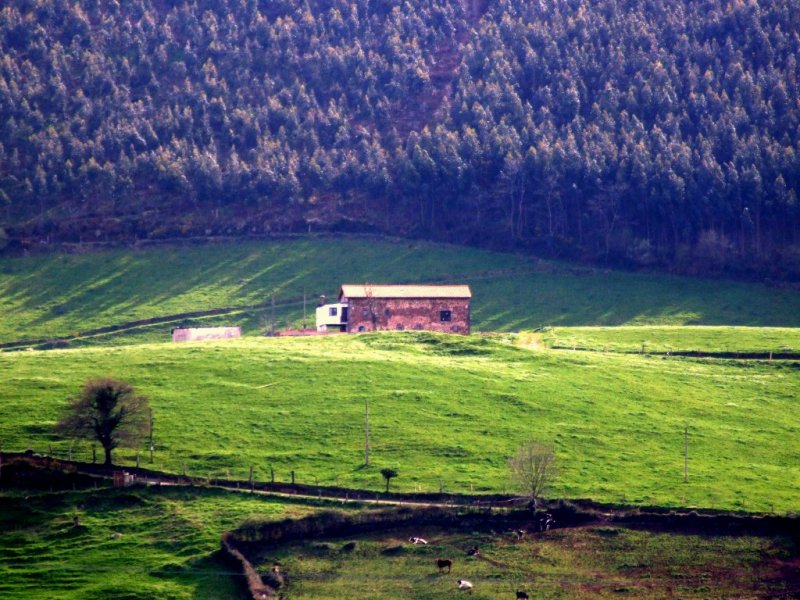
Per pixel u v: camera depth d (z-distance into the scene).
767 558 139.38
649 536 143.25
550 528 144.88
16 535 142.50
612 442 172.38
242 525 141.12
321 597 129.75
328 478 155.62
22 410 176.50
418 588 131.75
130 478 153.25
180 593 129.62
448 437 170.12
